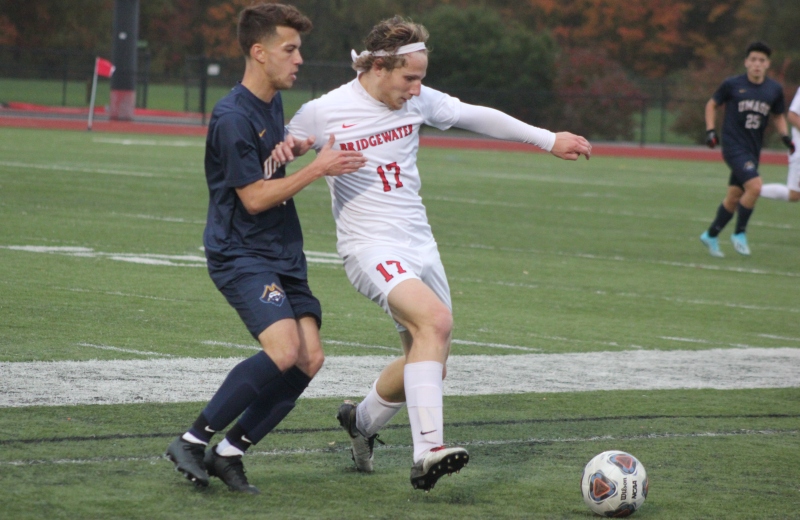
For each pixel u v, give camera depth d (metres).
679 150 166.75
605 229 70.50
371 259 19.41
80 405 23.27
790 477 20.64
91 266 43.62
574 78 193.00
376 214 19.64
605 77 192.38
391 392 19.33
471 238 62.25
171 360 28.16
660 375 29.84
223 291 18.75
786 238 70.50
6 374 25.69
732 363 32.09
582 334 35.62
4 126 150.00
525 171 120.31
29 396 23.80
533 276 49.09
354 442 19.86
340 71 199.75
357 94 19.78
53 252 46.91
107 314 33.91
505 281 47.03
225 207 18.64
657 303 43.41
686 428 24.16
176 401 24.00
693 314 41.22
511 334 34.94
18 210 61.09
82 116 178.12
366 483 19.33
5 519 16.34
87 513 16.84
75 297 36.56
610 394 27.17
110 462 19.56
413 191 20.06
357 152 18.52
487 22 197.12
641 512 18.27
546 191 96.44
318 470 20.00
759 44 56.03
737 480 20.33
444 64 195.00
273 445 21.52
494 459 21.20
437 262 20.19
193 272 43.59
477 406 25.36
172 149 122.62
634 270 53.06
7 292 36.62
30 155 101.31
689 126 189.00
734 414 25.69
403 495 18.67
